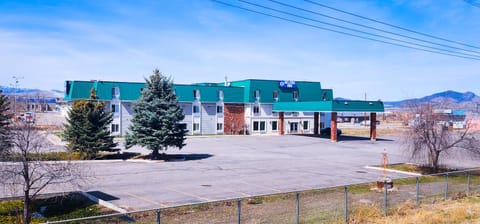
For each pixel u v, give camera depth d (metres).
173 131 33.28
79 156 31.08
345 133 73.06
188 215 14.27
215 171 27.00
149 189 20.31
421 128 27.95
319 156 37.59
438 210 16.80
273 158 35.31
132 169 27.38
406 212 16.14
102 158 32.28
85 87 53.50
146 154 34.75
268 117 66.94
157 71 34.19
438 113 28.22
